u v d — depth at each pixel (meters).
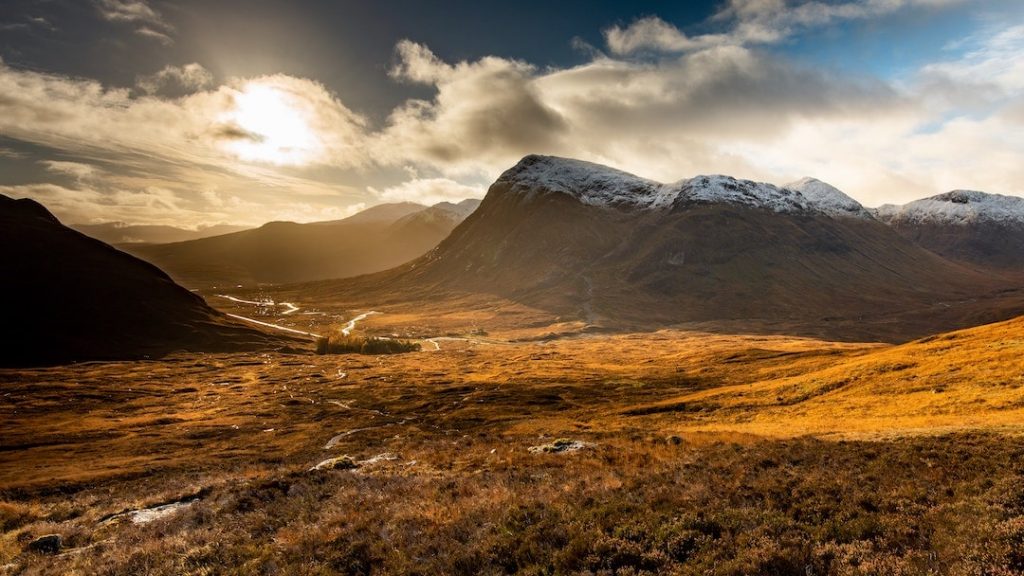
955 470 19.39
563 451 36.00
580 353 188.88
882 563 12.20
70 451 63.31
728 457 25.72
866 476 19.59
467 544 15.09
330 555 15.33
